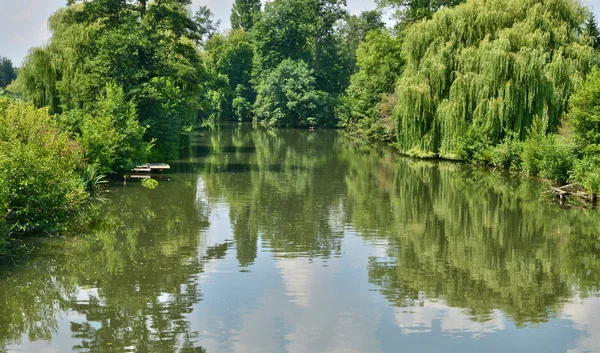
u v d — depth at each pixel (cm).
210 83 5894
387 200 2598
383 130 6125
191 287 1378
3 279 1413
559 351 1061
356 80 7894
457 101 3850
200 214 2214
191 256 1634
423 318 1210
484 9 3828
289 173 3509
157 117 3803
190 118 5069
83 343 1070
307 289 1379
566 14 3578
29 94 3544
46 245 1720
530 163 3309
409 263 1608
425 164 4075
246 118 10631
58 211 1936
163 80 3912
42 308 1234
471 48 3816
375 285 1414
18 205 1808
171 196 2575
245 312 1227
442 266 1586
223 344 1070
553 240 1881
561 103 3359
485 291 1385
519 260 1648
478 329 1159
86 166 2736
